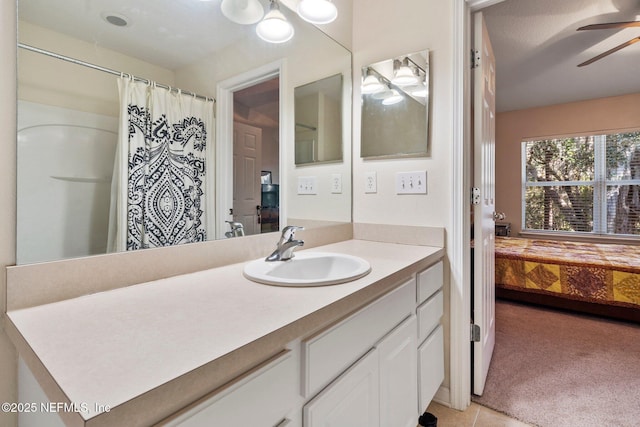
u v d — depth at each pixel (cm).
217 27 123
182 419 50
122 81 97
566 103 439
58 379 47
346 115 185
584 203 438
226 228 127
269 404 66
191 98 115
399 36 171
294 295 86
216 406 55
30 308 77
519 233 479
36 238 81
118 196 96
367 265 115
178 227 111
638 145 402
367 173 184
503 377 187
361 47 186
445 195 158
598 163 428
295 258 130
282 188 151
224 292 89
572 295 281
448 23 156
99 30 92
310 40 162
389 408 108
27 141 80
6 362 75
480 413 156
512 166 482
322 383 79
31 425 69
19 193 78
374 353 99
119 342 59
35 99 81
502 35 262
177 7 111
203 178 120
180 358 53
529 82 362
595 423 148
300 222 158
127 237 97
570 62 311
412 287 126
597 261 278
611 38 266
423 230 165
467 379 160
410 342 123
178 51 111
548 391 173
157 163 106
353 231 189
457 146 154
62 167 85
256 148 140
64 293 83
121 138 97
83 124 89
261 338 61
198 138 118
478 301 165
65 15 86
